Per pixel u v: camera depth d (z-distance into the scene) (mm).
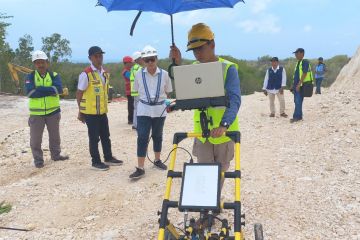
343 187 6348
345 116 10719
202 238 3738
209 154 4832
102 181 7340
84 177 7617
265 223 5383
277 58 11992
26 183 7438
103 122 7977
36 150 8469
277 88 12094
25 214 6191
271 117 12258
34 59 8133
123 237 5309
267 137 9734
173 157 4160
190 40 4238
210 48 4281
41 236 5477
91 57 7523
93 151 7910
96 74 7609
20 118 15758
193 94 3953
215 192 3771
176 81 3953
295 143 8961
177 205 3830
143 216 5879
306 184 6570
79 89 7582
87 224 5789
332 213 5566
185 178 3904
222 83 3898
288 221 5426
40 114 8367
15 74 22906
